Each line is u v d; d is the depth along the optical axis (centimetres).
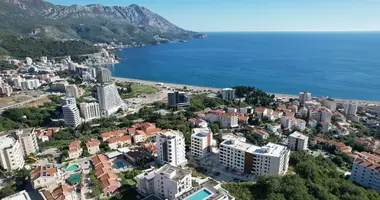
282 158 15638
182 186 12662
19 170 15725
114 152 18850
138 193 13900
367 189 15200
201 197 11525
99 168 16012
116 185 14175
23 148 18688
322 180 15012
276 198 12825
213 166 17225
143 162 16912
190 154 18850
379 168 15662
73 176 15562
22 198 11888
